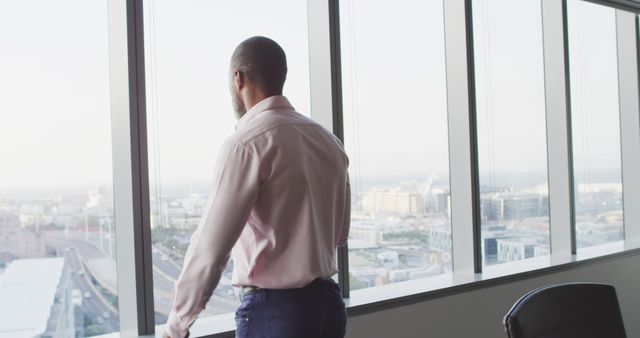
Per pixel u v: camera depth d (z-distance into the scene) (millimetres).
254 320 1253
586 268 3371
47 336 1769
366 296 2449
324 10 2420
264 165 1201
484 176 3076
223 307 2135
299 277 1240
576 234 3625
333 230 1363
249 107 1350
